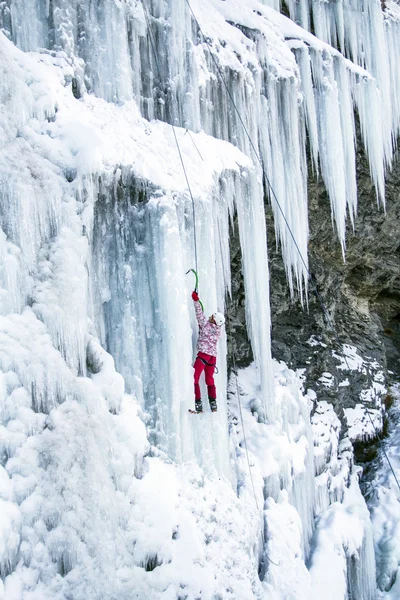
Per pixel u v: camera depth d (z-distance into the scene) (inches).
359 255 496.4
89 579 205.2
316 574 328.5
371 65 470.0
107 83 277.9
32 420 209.8
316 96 409.1
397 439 469.7
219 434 275.9
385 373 506.9
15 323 213.8
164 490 241.1
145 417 253.4
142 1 297.6
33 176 227.8
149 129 283.9
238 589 249.4
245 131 345.4
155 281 256.5
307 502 360.8
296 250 386.0
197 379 261.9
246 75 348.5
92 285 248.8
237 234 363.9
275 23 394.6
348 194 434.0
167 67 307.1
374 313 568.7
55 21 265.1
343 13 454.9
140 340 256.5
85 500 212.4
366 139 449.7
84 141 242.8
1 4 260.2
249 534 277.9
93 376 237.3
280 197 374.0
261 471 319.6
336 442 414.6
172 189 264.4
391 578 379.9
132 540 223.1
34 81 245.9
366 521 383.9
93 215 246.2
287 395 375.2
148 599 216.1
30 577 192.7
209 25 338.3
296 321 439.2
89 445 220.2
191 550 236.2
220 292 297.0
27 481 201.3
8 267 213.9
